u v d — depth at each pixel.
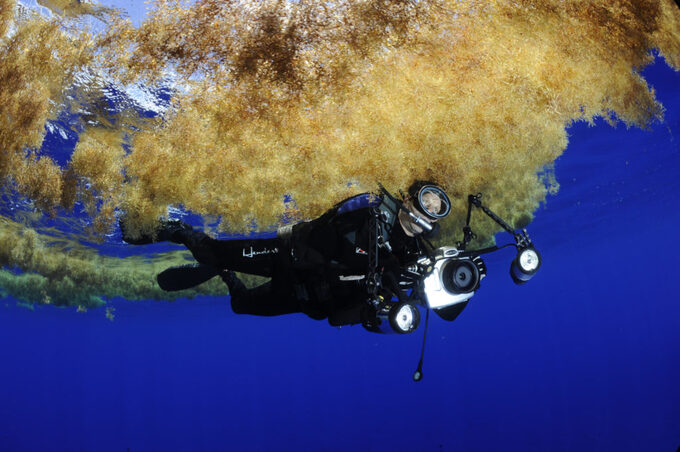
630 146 10.23
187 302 20.61
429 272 3.30
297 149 5.55
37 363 47.91
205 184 5.68
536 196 10.28
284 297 3.82
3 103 5.58
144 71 5.30
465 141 5.83
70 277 12.23
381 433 31.98
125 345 38.16
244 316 28.03
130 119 5.56
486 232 9.21
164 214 5.56
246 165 5.66
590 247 24.44
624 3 5.54
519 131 6.08
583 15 5.49
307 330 34.56
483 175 6.66
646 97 6.56
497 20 5.30
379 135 5.47
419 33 5.21
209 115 5.46
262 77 5.24
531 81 5.63
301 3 5.06
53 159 5.86
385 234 3.33
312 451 30.45
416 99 5.44
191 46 5.17
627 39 5.76
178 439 39.41
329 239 3.34
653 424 24.20
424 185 3.39
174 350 43.38
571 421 26.55
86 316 24.70
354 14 5.11
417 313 3.18
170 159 5.59
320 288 3.49
